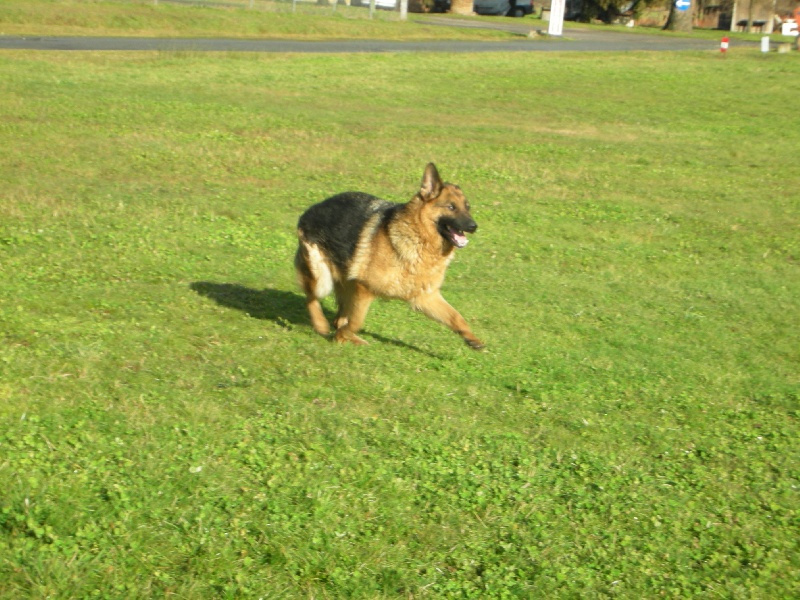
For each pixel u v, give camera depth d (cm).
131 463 532
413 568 477
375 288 735
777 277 1128
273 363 716
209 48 3072
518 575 478
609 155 1823
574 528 523
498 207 1379
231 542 479
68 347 700
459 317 740
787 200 1528
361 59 2988
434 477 561
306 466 552
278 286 948
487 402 683
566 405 694
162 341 739
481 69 2927
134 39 3225
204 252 1040
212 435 577
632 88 2727
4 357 665
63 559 453
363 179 1490
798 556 508
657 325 927
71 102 1930
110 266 949
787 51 3938
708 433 662
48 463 524
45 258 953
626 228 1316
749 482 590
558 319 916
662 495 566
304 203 1308
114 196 1255
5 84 2069
